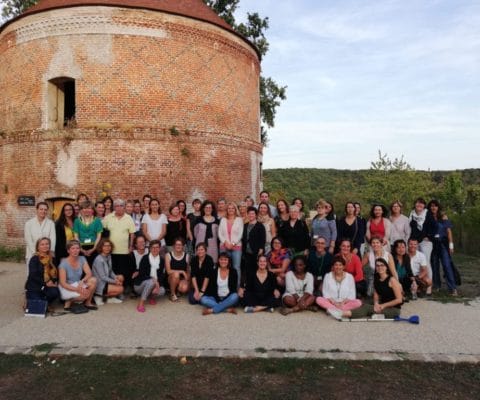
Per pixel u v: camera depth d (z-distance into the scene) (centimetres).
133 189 1361
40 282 774
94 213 959
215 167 1499
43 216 842
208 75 1489
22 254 1382
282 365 530
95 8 1350
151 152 1379
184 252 887
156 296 873
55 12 1371
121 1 1368
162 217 963
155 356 561
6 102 1488
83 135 1348
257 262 834
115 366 532
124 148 1359
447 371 516
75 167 1357
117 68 1358
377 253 837
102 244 841
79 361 548
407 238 931
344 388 475
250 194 1669
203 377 503
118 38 1358
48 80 1387
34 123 1408
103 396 462
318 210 914
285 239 909
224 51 1543
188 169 1434
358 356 557
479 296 911
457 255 1644
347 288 764
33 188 1409
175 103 1416
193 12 1479
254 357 555
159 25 1395
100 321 724
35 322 719
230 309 780
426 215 953
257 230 894
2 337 641
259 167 1783
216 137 1500
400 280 873
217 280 801
